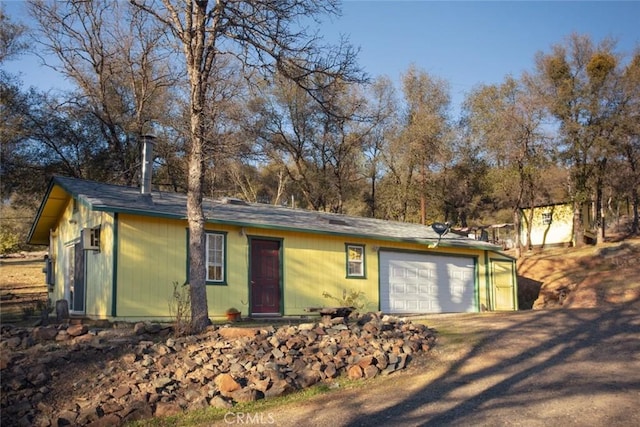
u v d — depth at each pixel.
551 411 7.02
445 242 21.91
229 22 11.65
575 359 9.69
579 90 35.28
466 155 42.06
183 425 7.44
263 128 32.66
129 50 29.77
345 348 10.00
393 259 20.81
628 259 29.72
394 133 39.38
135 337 10.05
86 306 15.55
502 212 48.78
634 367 9.05
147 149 16.12
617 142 35.09
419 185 40.38
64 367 8.72
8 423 7.47
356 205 44.81
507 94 39.06
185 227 15.23
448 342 11.23
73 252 17.41
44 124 29.38
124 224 14.11
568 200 38.41
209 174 27.47
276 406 8.04
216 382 8.48
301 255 18.00
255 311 16.61
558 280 29.42
